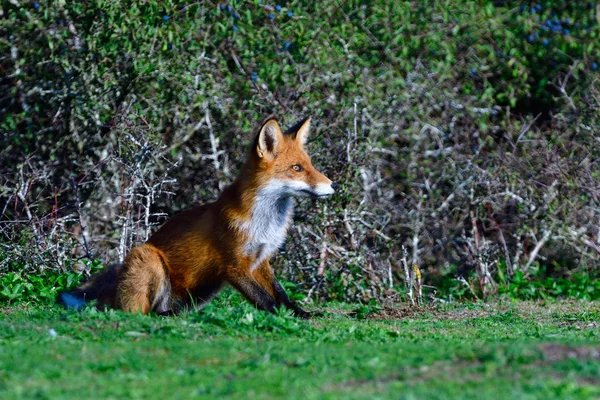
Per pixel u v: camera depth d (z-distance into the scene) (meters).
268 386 6.15
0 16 15.91
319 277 14.02
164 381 6.42
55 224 13.97
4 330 8.69
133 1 14.48
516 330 10.21
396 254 15.84
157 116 15.38
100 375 6.66
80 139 15.52
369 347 7.98
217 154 15.54
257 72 15.91
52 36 15.05
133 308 10.24
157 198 15.18
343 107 15.18
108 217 15.50
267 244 10.77
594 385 5.97
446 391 5.88
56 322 9.28
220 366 7.06
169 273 10.56
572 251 16.11
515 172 15.71
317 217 14.21
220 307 12.08
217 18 15.56
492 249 15.45
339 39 15.99
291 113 15.11
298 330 9.10
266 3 15.84
